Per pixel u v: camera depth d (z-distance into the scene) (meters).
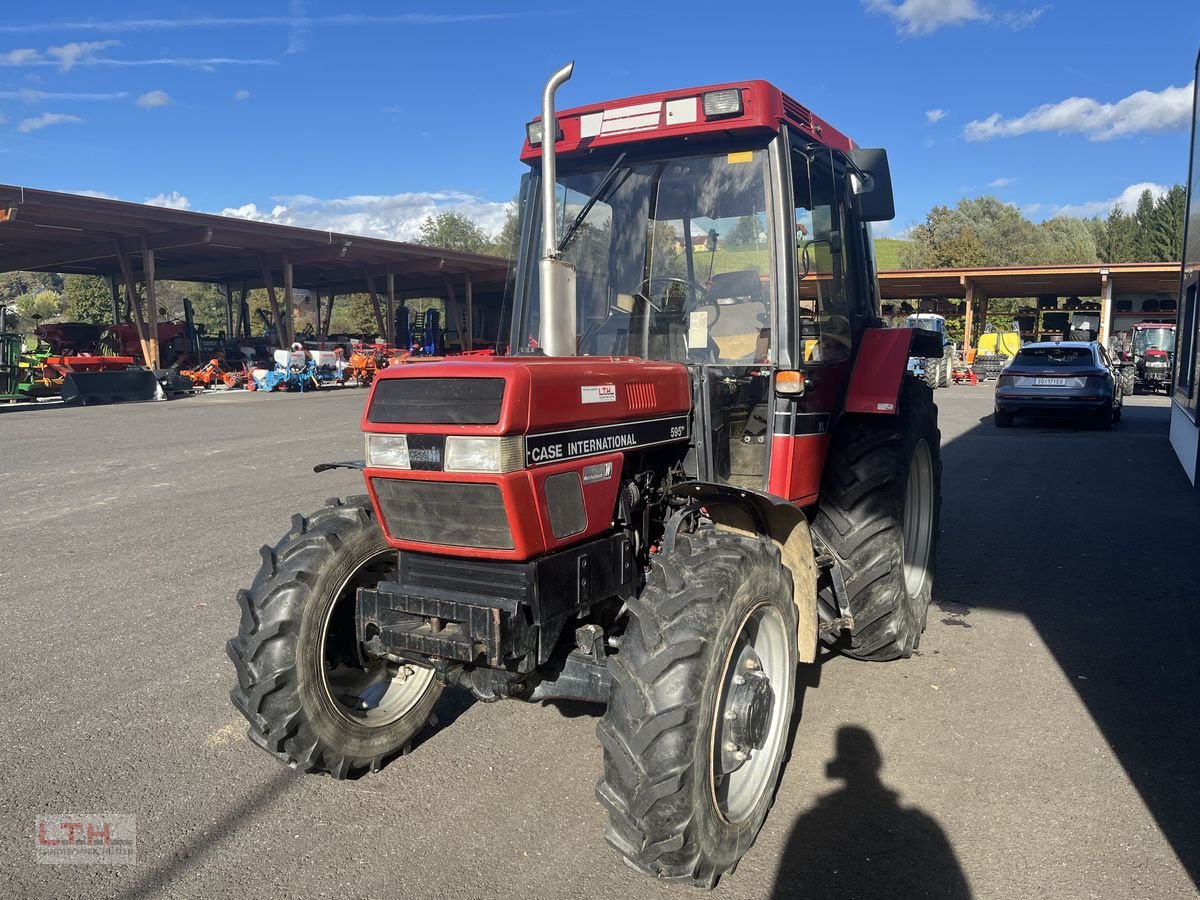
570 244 3.96
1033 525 7.49
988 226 76.69
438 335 33.91
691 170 3.74
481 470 2.55
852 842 2.94
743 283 3.66
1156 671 4.31
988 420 17.06
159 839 2.98
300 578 3.08
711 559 2.79
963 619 5.09
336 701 3.22
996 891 2.67
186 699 4.06
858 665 4.43
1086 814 3.07
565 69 3.21
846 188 4.49
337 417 16.83
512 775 3.40
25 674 4.33
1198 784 3.25
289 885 2.73
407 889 2.71
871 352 4.42
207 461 10.95
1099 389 14.70
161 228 23.28
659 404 3.21
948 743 3.61
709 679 2.55
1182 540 6.89
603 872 2.79
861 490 4.04
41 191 19.50
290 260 27.77
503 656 2.57
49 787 3.31
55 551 6.59
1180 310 12.34
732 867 2.74
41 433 13.98
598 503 2.89
